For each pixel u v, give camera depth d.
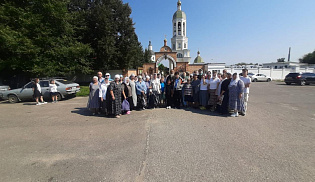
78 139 4.07
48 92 9.79
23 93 9.70
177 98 7.42
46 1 11.78
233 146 3.55
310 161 2.93
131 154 3.27
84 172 2.70
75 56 13.20
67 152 3.42
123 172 2.68
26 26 10.96
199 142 3.77
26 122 5.59
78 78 22.20
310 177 2.47
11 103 9.58
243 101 6.01
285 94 11.60
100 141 3.93
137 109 7.35
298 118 5.69
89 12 17.12
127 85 6.75
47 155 3.31
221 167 2.77
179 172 2.64
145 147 3.56
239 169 2.70
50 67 11.60
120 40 19.95
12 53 11.83
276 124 5.04
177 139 3.96
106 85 6.39
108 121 5.58
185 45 45.00
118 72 23.12
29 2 12.25
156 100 7.44
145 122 5.36
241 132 4.38
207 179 2.45
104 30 16.91
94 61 18.69
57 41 12.43
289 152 3.27
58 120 5.78
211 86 6.82
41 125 5.23
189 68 23.91
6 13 11.03
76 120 5.76
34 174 2.68
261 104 8.19
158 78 7.87
